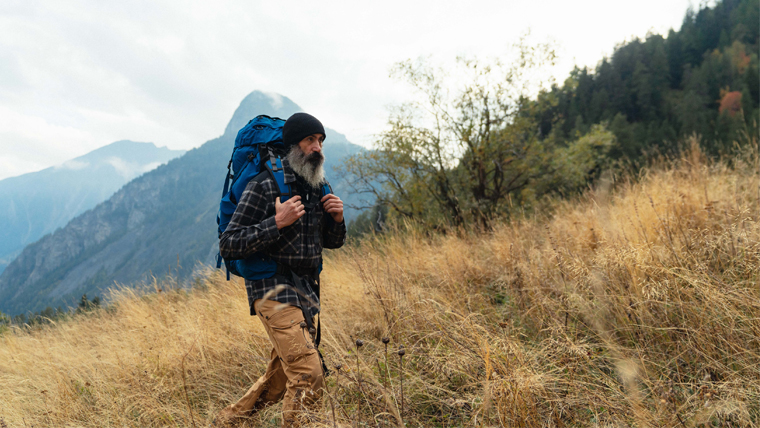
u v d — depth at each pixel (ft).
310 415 5.62
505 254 12.86
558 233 12.48
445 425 6.53
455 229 20.70
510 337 7.37
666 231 9.56
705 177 14.99
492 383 5.58
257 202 6.39
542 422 5.41
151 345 11.30
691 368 6.28
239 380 9.91
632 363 6.03
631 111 221.05
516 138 29.30
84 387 10.23
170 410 8.00
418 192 28.12
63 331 16.80
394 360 8.00
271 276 6.44
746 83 202.28
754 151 15.51
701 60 280.10
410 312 9.00
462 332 7.08
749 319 6.24
